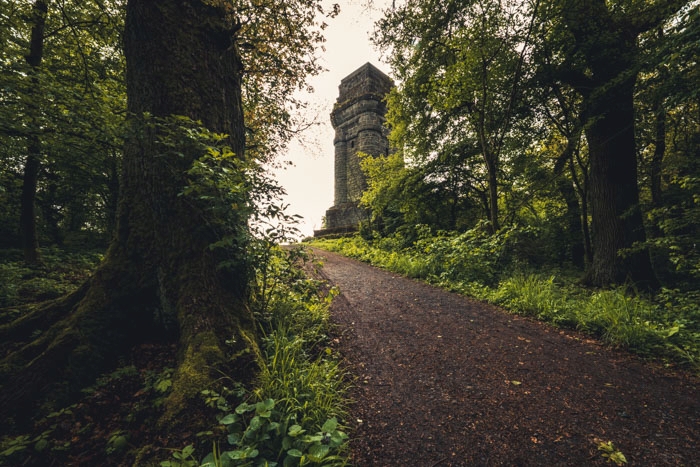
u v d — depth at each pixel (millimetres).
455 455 2189
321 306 5152
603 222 7160
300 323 4129
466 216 14719
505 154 11281
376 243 15445
